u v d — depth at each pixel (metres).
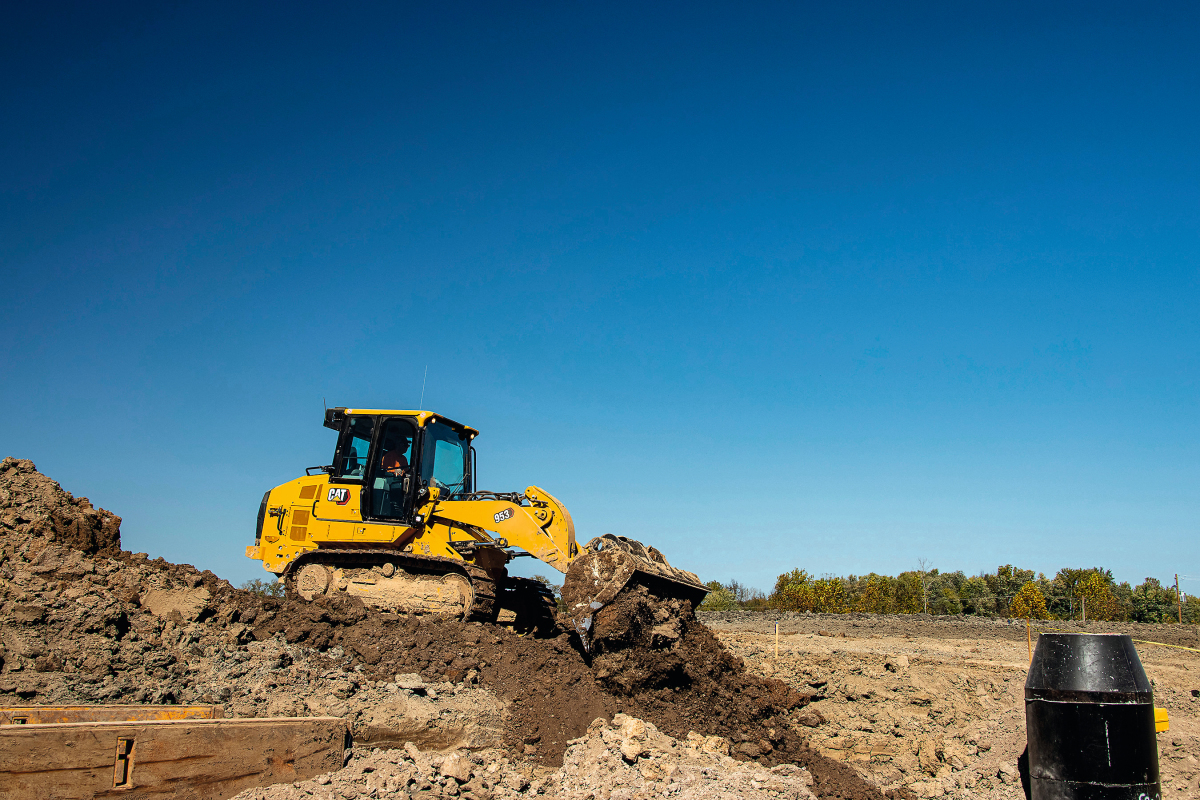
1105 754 6.22
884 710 11.83
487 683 9.90
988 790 9.86
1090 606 37.84
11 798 5.60
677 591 10.84
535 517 11.93
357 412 13.27
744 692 10.35
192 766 6.41
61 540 9.79
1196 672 14.55
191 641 8.98
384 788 7.14
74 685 7.77
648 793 7.91
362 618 10.62
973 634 21.80
